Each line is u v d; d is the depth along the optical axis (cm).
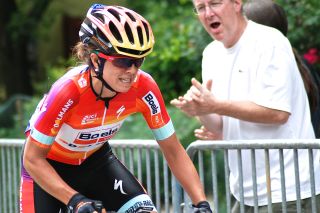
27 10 3114
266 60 871
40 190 772
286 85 865
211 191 1347
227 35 891
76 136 747
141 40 681
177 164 770
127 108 745
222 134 960
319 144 796
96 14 691
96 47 687
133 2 2570
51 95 709
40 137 707
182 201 970
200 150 919
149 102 749
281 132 881
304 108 899
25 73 3219
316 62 1475
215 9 884
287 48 884
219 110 862
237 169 902
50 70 2656
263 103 864
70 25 3716
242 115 866
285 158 868
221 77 916
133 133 1716
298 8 1495
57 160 787
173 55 1812
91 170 797
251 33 891
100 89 714
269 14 973
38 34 3114
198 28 1780
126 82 693
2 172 1227
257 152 876
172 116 1677
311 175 820
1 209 1247
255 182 864
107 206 792
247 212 905
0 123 2048
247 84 887
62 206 790
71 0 3466
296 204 846
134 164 1086
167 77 1886
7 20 3055
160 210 1023
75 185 796
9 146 1199
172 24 1989
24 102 2073
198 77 1812
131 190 782
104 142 784
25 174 782
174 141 769
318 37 1488
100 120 739
